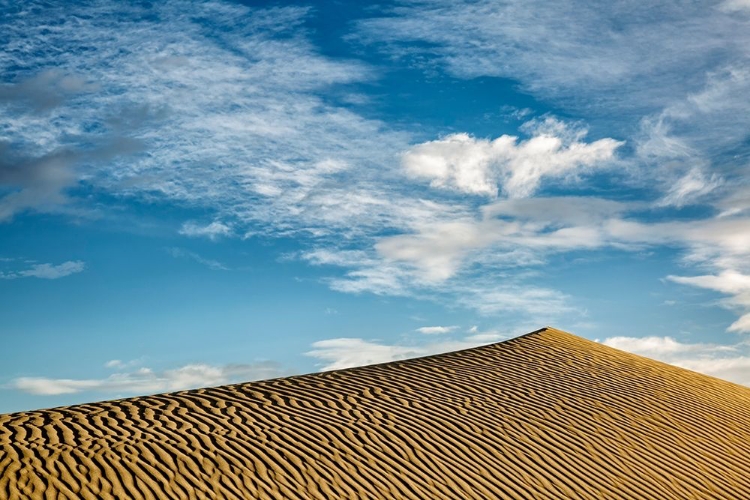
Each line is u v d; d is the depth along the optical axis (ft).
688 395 73.46
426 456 49.32
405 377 68.33
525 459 51.52
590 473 51.44
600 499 48.21
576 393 67.97
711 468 56.18
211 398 56.44
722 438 62.64
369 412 56.08
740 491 53.52
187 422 49.62
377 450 48.93
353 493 42.83
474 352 82.02
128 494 38.01
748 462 58.85
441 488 45.50
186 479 40.68
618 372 78.38
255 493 40.60
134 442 44.50
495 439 53.83
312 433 50.11
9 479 37.24
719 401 73.72
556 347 86.38
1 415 48.65
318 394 59.82
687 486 52.54
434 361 76.64
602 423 60.64
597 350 87.56
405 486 44.86
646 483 51.85
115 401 54.49
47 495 36.35
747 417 70.03
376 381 65.87
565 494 47.91
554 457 52.70
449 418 56.65
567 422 59.62
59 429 45.70
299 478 43.29
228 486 40.78
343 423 52.80
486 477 47.98
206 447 45.24
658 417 64.69
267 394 58.75
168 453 43.50
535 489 47.73
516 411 60.44
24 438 43.29
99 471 39.83
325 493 42.19
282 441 47.98
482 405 61.05
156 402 54.39
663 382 76.84
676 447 58.85
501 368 75.00
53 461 40.16
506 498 45.88
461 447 51.60
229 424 50.03
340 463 46.11
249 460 44.29
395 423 54.19
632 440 58.39
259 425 50.52
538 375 73.31
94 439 44.32
